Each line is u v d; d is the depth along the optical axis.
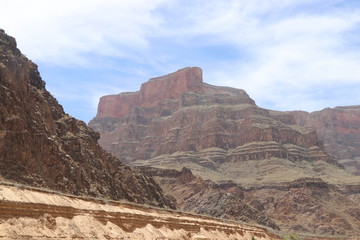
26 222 44.94
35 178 77.38
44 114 93.88
